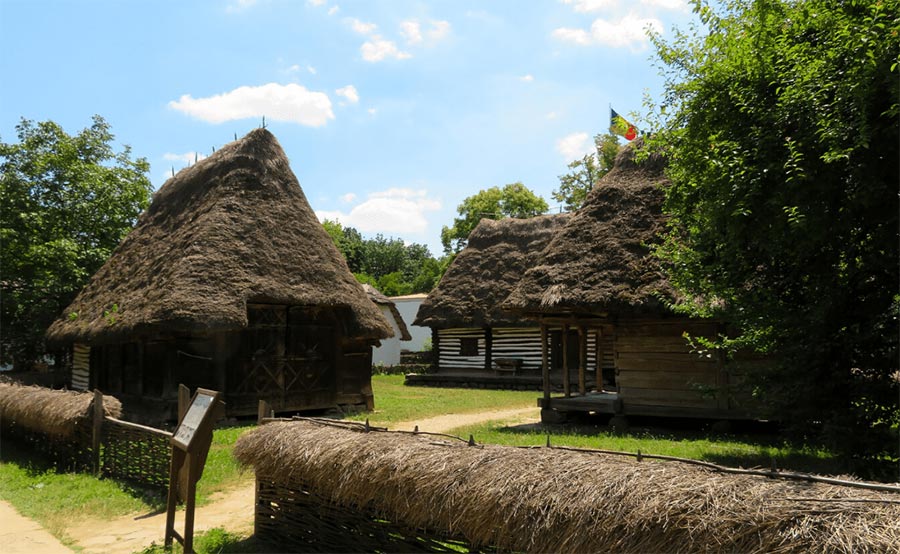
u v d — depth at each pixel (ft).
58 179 69.21
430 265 207.72
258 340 46.29
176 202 56.34
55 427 30.66
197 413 17.56
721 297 25.14
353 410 50.72
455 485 12.91
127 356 50.67
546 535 11.19
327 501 16.61
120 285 52.06
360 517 15.58
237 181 49.96
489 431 37.88
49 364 74.64
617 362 40.34
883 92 17.98
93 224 69.62
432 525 13.24
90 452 29.45
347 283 51.16
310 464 16.21
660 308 35.78
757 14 22.11
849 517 8.96
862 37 17.12
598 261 39.42
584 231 41.78
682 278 26.55
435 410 51.21
